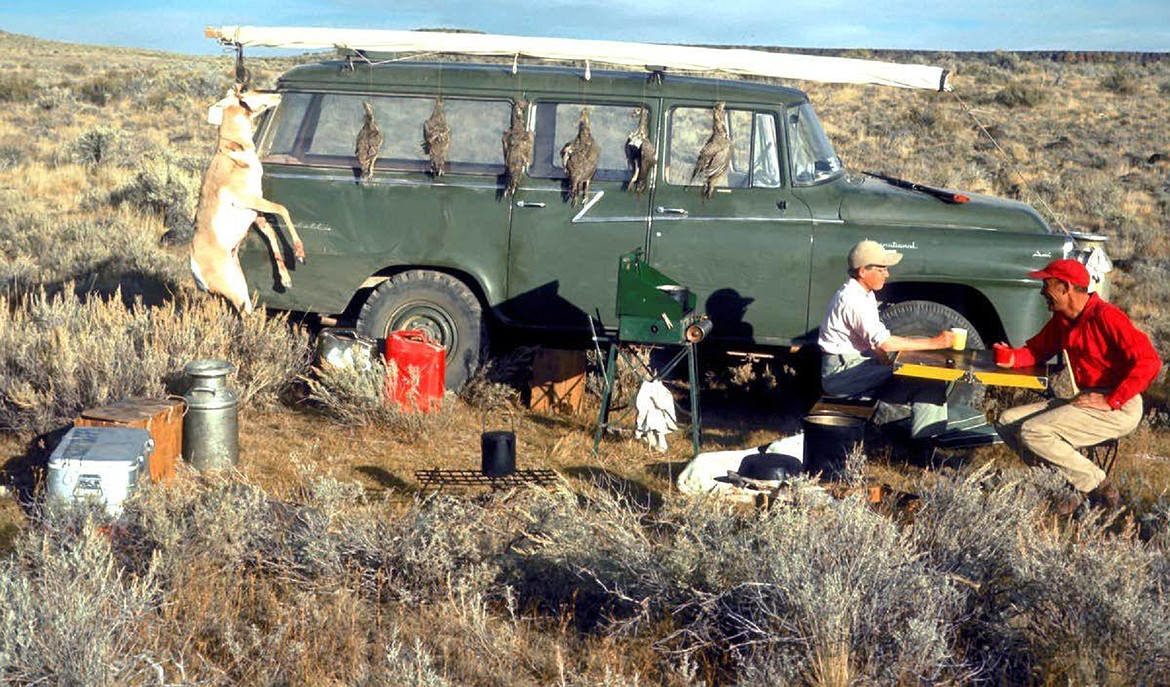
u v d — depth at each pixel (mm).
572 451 6656
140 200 16266
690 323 6582
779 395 8070
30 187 18016
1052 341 5891
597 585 4449
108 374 6434
